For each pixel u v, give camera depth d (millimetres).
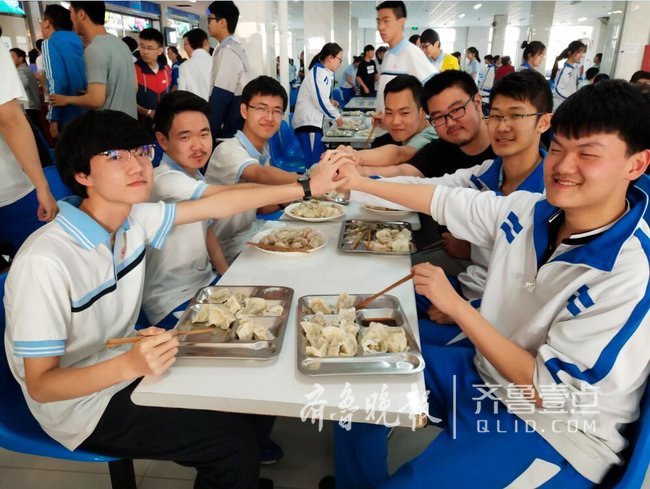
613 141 818
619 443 911
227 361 940
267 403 824
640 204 880
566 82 7281
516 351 950
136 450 1038
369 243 1571
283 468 1546
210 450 1059
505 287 1122
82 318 1033
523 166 1506
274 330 1065
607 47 8055
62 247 988
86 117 1007
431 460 1004
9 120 1806
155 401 850
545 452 938
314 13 8828
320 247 1518
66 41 3178
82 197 1086
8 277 975
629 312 827
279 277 1351
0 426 1036
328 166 1520
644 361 832
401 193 1453
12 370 1056
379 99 4434
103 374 880
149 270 1564
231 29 3756
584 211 918
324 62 4914
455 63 7082
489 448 971
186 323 1078
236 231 2094
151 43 4902
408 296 1221
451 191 1384
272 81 2148
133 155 1031
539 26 11953
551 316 965
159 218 1311
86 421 1019
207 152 1671
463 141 1924
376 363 913
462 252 1824
